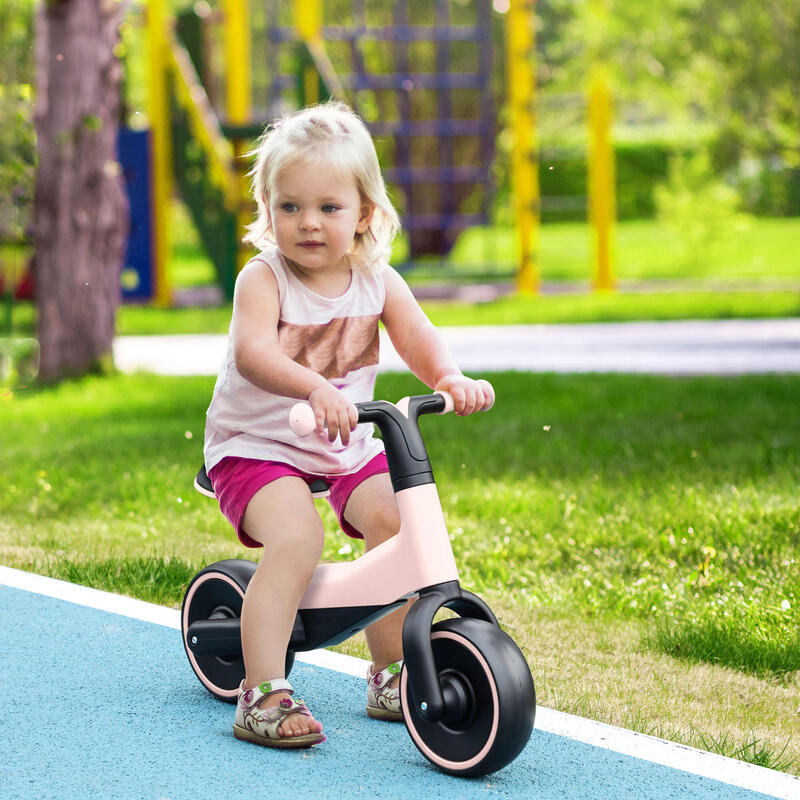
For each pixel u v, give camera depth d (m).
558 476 8.83
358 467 4.28
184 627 4.76
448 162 26.83
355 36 25.67
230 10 23.97
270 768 3.96
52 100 14.24
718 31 21.62
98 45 14.21
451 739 3.89
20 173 14.05
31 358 15.66
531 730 3.80
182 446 10.10
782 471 8.62
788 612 5.69
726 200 32.94
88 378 14.32
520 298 24.91
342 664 5.08
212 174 23.66
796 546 6.83
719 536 6.97
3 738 4.23
